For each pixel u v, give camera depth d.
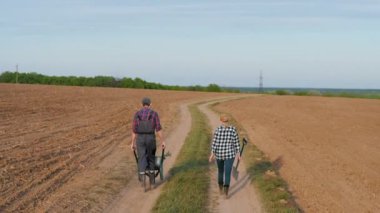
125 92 75.50
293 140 21.91
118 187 11.31
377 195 11.88
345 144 20.81
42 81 117.00
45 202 9.67
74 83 117.94
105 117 29.56
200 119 31.78
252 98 75.19
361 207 10.75
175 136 21.59
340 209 10.50
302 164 15.62
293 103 60.03
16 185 10.82
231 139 10.60
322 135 24.12
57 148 16.09
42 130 20.84
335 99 73.44
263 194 11.09
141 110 11.18
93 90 76.00
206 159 15.43
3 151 14.85
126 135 20.91
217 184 12.10
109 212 9.34
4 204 9.30
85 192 10.63
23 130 20.48
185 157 15.47
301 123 31.09
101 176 12.34
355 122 32.09
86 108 36.44
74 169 13.02
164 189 11.18
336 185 12.76
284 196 10.88
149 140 11.06
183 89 122.50
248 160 15.71
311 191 11.97
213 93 94.06
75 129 21.97
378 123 31.52
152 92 82.75
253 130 26.30
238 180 12.69
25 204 9.44
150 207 9.74
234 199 10.71
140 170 11.05
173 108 44.50
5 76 115.56
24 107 33.25
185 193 10.72
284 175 13.81
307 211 10.23
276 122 31.77
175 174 12.82
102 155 15.47
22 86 74.44
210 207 10.02
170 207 9.42
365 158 17.20
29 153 14.78
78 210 9.27
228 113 40.22
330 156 17.41
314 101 65.81
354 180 13.45
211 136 22.39
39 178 11.61
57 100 43.81
